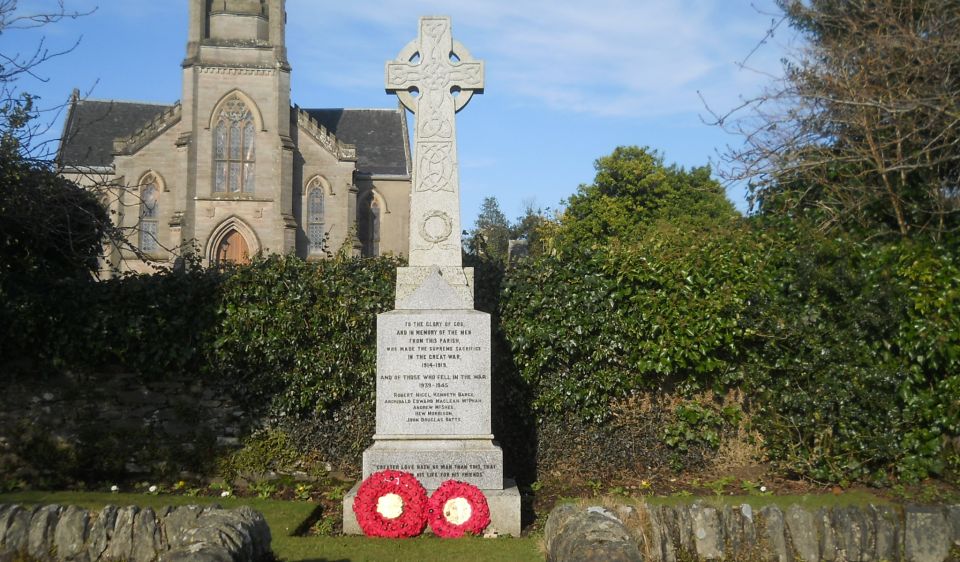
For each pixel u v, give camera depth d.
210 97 49.78
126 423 11.73
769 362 11.21
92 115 54.78
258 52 50.59
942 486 10.24
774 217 13.16
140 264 48.19
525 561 7.48
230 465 11.66
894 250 11.14
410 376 9.23
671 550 6.14
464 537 8.50
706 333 11.24
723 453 11.62
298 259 12.07
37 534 6.14
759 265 11.45
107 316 11.52
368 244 55.53
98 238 14.07
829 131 14.36
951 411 10.30
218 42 50.19
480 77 9.89
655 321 11.41
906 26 13.88
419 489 8.74
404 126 59.34
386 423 9.19
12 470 11.46
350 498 8.95
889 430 10.45
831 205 13.80
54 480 11.47
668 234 12.40
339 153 52.44
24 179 11.89
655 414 11.70
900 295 10.54
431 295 9.39
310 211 52.44
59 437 11.59
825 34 15.91
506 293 11.71
